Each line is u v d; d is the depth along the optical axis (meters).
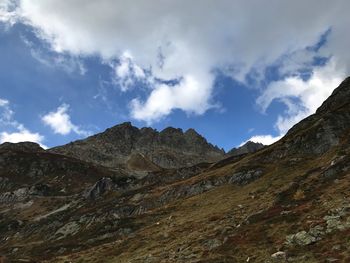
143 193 141.50
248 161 115.38
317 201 59.41
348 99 120.00
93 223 125.88
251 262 46.88
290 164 98.62
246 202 82.00
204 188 112.19
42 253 104.88
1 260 93.19
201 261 51.19
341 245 43.19
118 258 70.75
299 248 45.91
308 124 121.50
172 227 81.69
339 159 78.56
